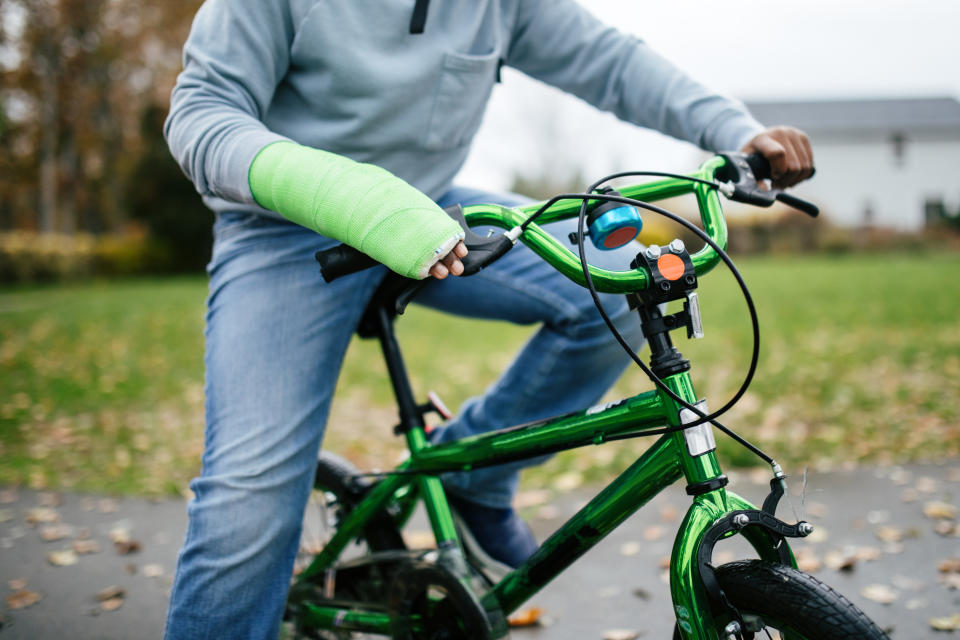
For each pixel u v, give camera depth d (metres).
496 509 1.81
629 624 2.24
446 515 1.65
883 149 39.16
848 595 2.34
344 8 1.44
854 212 39.38
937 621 2.14
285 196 1.23
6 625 2.29
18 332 9.70
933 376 5.58
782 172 1.52
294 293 1.51
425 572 1.59
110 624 2.30
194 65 1.43
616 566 2.65
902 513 3.00
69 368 7.30
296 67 1.52
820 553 2.66
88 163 28.12
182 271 24.00
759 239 28.95
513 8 1.73
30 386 6.46
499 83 1.77
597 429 1.36
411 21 1.48
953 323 8.30
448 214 1.25
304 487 1.50
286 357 1.49
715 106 1.64
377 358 7.44
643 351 2.29
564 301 1.62
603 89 1.79
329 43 1.45
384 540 1.82
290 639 1.87
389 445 4.64
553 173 28.11
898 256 27.28
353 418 5.29
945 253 28.28
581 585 2.51
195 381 6.64
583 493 3.48
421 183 1.63
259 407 1.46
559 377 1.67
